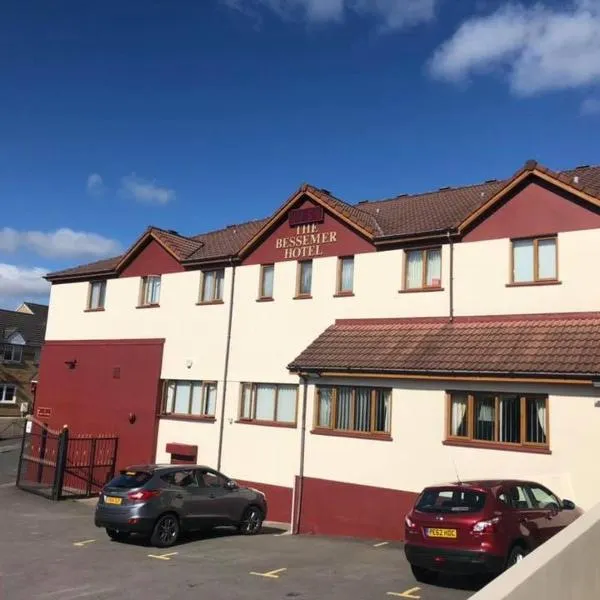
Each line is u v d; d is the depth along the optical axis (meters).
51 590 9.77
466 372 14.30
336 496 16.30
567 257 15.21
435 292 17.12
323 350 17.47
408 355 15.76
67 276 26.73
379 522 15.45
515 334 15.04
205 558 12.32
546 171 15.63
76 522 17.36
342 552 13.10
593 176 18.12
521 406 13.88
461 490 9.63
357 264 18.80
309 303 19.59
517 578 4.20
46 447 25.80
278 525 18.00
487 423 14.41
